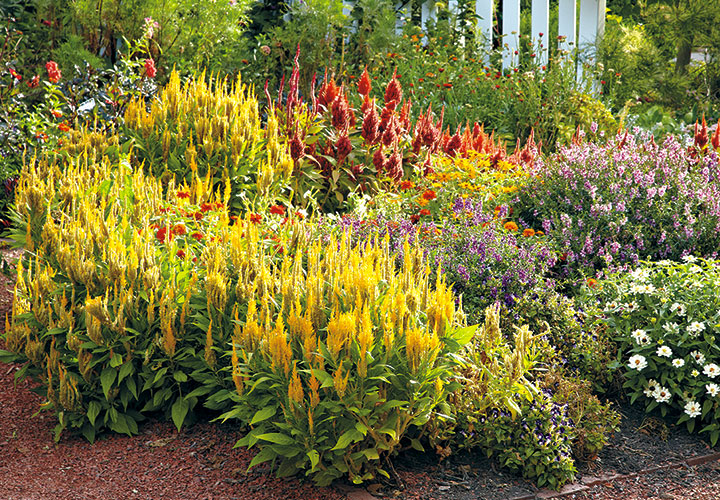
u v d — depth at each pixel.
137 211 4.70
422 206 6.09
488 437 3.76
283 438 3.37
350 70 10.84
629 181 5.95
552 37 15.10
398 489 3.54
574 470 3.67
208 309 4.02
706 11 15.64
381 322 3.50
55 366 4.05
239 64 10.17
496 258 4.93
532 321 4.73
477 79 10.83
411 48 11.06
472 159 7.21
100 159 5.93
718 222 5.60
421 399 3.50
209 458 3.83
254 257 4.20
